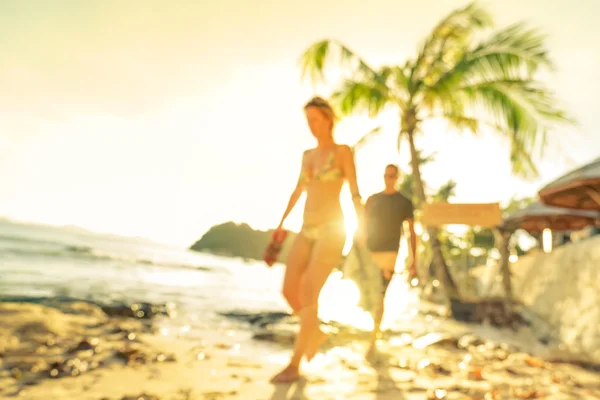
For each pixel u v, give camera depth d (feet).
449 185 83.46
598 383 11.14
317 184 9.95
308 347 9.62
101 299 22.24
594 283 19.70
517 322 25.59
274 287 50.70
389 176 14.17
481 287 45.11
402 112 39.47
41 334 11.61
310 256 9.96
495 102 34.32
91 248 107.76
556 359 14.32
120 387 8.14
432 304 38.50
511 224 31.37
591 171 16.07
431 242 38.34
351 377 10.16
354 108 39.81
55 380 8.29
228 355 11.63
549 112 31.91
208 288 39.09
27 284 26.37
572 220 41.63
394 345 15.23
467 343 16.26
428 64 39.27
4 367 8.75
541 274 29.09
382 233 13.98
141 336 13.03
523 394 9.34
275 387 8.87
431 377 10.66
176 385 8.52
